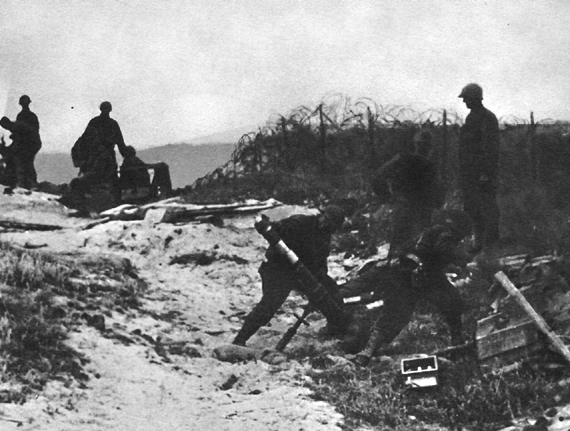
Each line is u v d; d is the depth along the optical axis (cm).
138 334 1155
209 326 1258
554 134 1756
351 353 1143
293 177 1920
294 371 1091
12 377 948
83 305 1196
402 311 1130
